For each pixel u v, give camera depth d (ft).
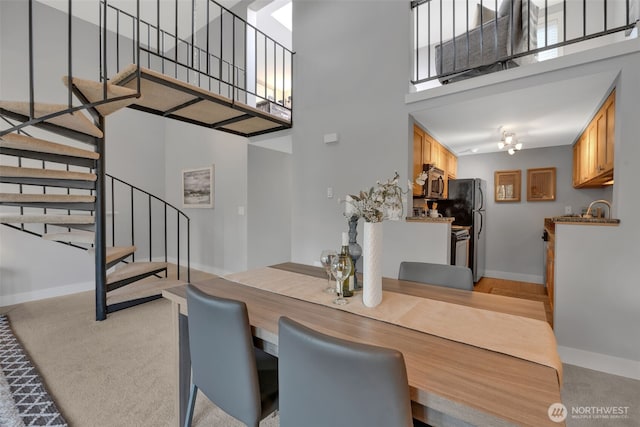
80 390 6.16
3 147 7.60
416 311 4.05
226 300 3.44
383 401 2.27
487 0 13.03
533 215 14.25
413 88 9.61
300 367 2.62
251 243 14.64
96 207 9.64
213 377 3.80
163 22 15.79
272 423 5.34
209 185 16.11
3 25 11.84
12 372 6.77
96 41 14.56
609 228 6.60
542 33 13.16
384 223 9.84
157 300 11.79
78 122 7.72
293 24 12.04
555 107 8.70
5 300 11.53
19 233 11.85
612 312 6.61
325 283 5.49
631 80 6.34
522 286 13.37
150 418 5.39
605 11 6.73
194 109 10.04
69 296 12.57
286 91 21.16
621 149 6.46
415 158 10.25
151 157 17.37
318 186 11.28
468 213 13.34
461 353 2.92
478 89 8.05
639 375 6.38
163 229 17.85
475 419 2.15
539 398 2.23
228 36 15.21
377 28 9.89
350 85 10.46
